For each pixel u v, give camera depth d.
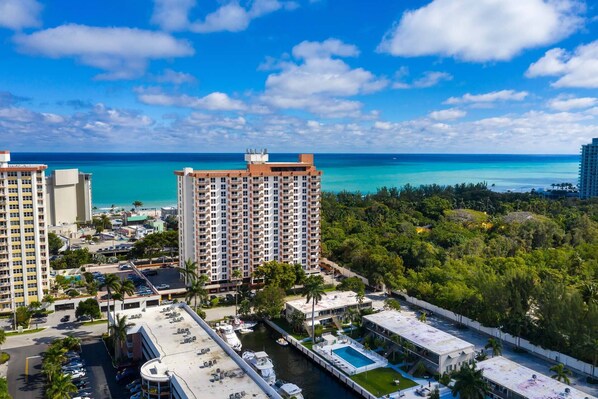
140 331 125.62
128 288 148.50
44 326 151.88
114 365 124.12
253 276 186.75
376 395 111.38
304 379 123.19
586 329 122.25
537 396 99.38
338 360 128.50
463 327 153.12
